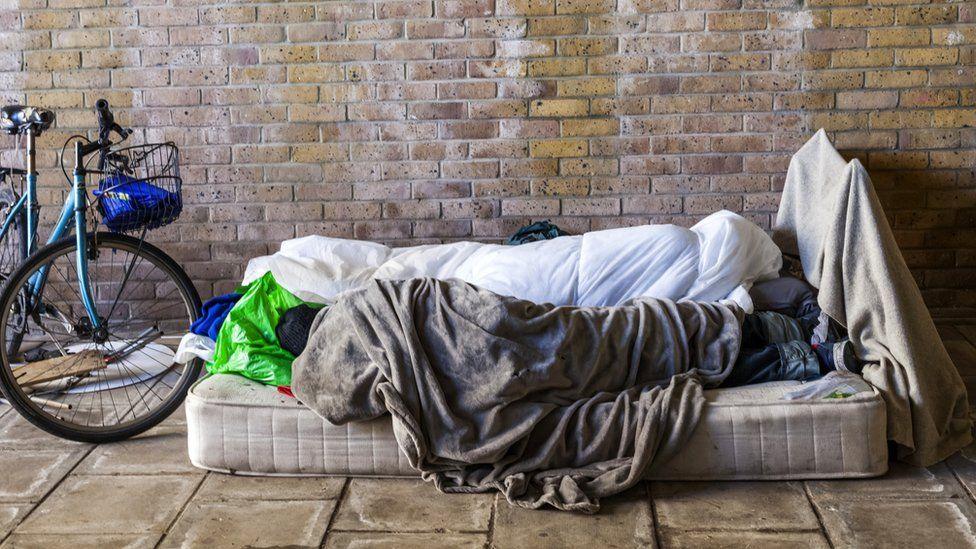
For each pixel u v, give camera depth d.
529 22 3.74
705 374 2.70
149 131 3.88
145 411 3.22
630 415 2.54
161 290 4.02
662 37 3.73
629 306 2.78
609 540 2.26
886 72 3.71
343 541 2.29
